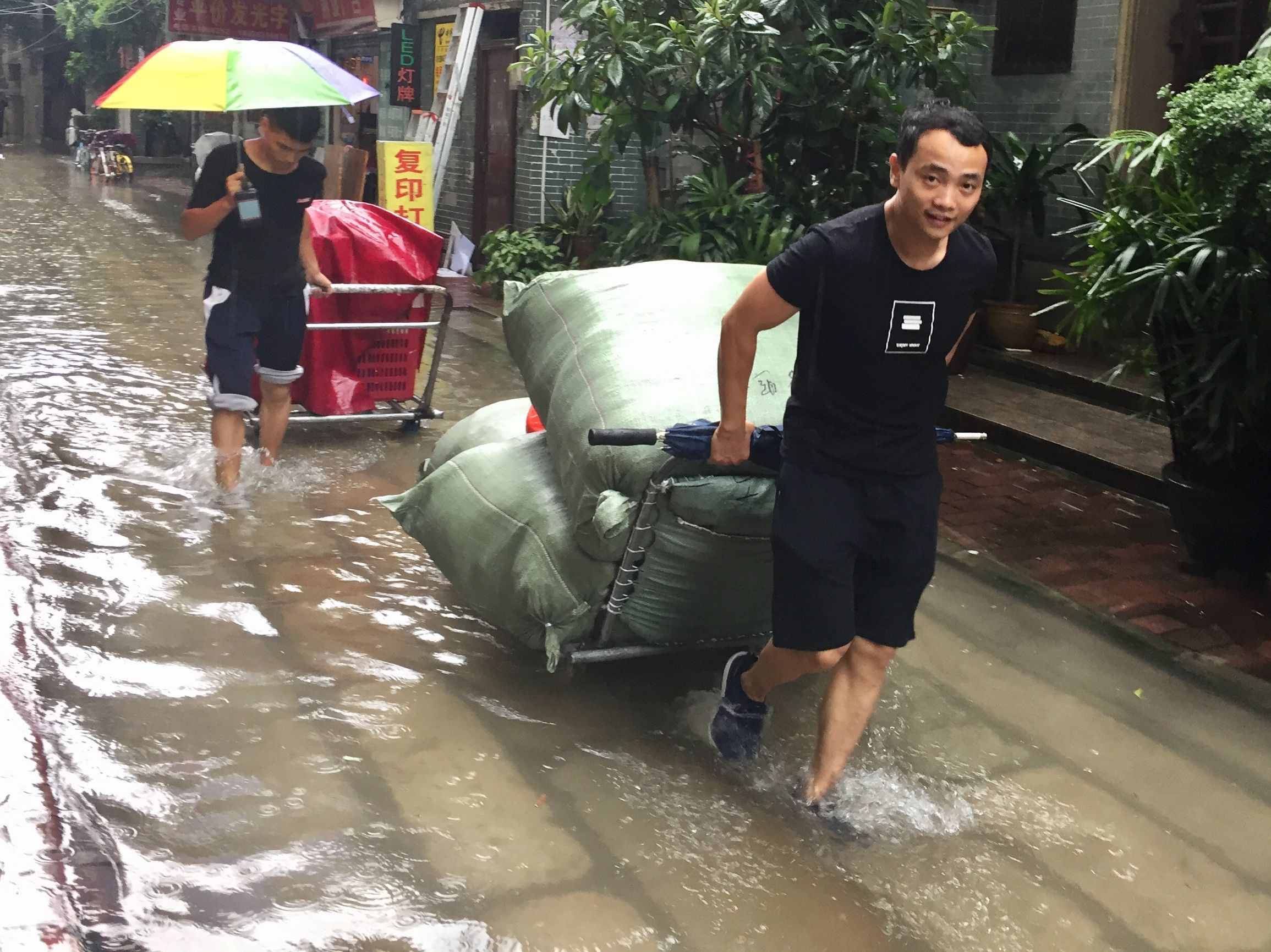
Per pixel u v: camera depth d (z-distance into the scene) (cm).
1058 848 288
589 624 329
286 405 512
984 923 259
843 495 266
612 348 329
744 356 265
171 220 1562
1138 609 425
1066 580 448
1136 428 615
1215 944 257
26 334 761
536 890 258
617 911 254
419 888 256
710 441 281
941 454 604
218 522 456
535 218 1073
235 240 464
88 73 2838
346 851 266
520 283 386
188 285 1016
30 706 310
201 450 532
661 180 1023
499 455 357
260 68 452
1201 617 419
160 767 292
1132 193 452
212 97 441
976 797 308
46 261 1119
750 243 681
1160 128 740
